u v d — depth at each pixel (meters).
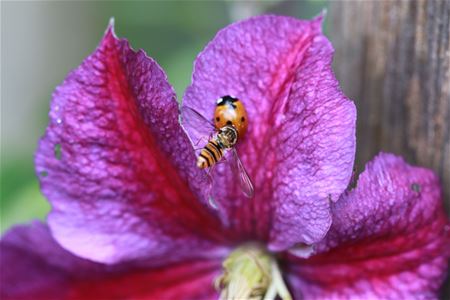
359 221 0.23
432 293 0.24
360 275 0.24
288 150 0.23
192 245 0.25
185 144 0.23
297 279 0.25
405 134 0.25
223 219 0.25
